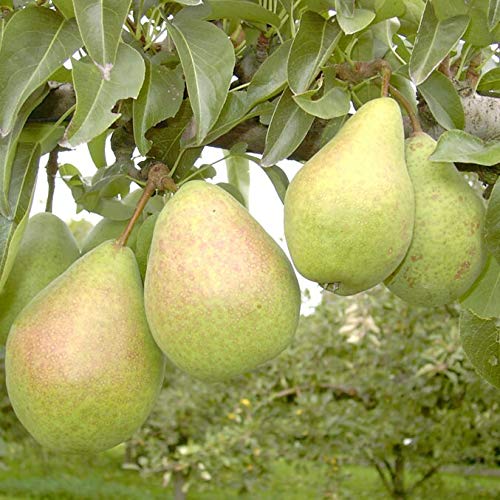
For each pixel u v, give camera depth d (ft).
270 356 3.65
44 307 3.82
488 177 4.30
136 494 29.01
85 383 3.66
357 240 3.44
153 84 4.07
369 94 4.64
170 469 18.21
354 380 17.04
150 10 4.33
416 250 3.81
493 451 17.70
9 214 3.94
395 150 3.67
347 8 3.87
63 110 4.33
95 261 3.93
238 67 4.66
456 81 4.56
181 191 3.83
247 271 3.56
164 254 3.64
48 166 4.99
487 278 4.46
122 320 3.80
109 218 4.88
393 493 18.95
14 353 3.79
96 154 5.66
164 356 3.99
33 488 28.37
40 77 3.58
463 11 3.97
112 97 3.54
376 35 4.63
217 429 18.84
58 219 4.80
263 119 4.36
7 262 3.82
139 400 3.81
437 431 17.42
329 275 3.54
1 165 3.79
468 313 4.84
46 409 3.68
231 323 3.51
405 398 16.74
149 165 4.52
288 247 3.64
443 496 20.79
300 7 4.46
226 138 4.70
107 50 3.40
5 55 3.58
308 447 17.51
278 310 3.60
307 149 4.62
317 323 17.87
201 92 3.81
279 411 17.93
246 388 17.79
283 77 4.02
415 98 4.56
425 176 3.84
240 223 3.71
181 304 3.53
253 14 4.42
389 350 16.39
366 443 17.35
